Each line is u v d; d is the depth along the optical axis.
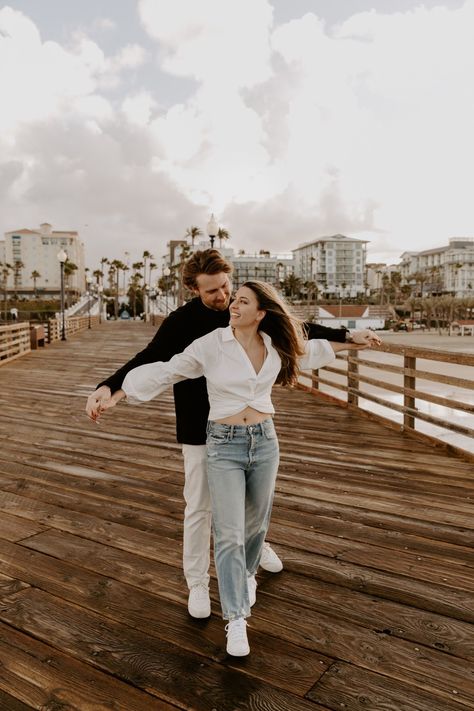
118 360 14.58
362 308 111.00
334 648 2.15
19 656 2.12
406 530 3.33
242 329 2.06
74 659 2.09
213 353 2.04
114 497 3.98
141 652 2.13
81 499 3.94
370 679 1.97
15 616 2.40
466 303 99.25
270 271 145.12
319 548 3.09
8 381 10.70
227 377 2.02
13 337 15.52
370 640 2.21
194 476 2.28
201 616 2.35
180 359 2.07
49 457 5.13
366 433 6.00
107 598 2.55
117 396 2.11
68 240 143.25
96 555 3.02
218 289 2.24
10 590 2.63
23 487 4.22
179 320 2.29
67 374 11.76
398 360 27.33
